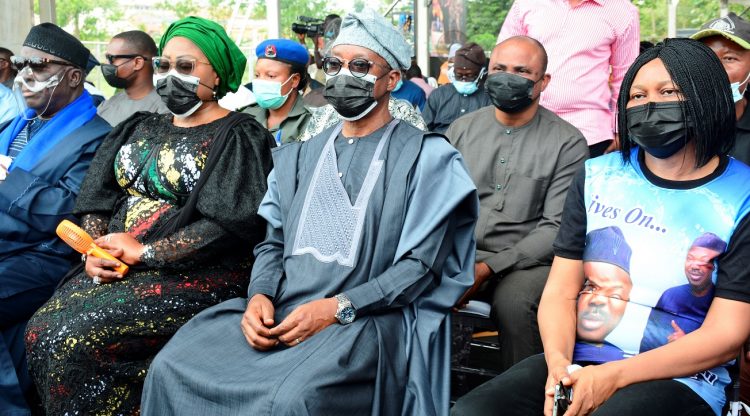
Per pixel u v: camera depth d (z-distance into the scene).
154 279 3.13
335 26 6.26
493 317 3.23
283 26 18.97
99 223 3.45
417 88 6.95
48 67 3.78
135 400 3.09
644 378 2.13
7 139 4.05
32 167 3.76
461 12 11.95
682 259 2.20
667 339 2.21
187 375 2.55
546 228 3.36
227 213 3.09
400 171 2.73
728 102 2.21
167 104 3.33
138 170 3.35
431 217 2.67
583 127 4.22
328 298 2.63
